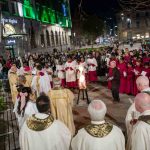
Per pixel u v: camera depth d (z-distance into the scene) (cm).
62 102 689
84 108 1120
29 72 1273
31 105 632
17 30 3612
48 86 1028
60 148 406
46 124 403
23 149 407
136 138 361
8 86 1553
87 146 352
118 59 1487
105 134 352
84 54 2450
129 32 9369
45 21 5391
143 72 1088
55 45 6031
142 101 378
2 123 998
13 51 3350
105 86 1580
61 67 1617
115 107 1105
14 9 3619
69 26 7412
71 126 704
